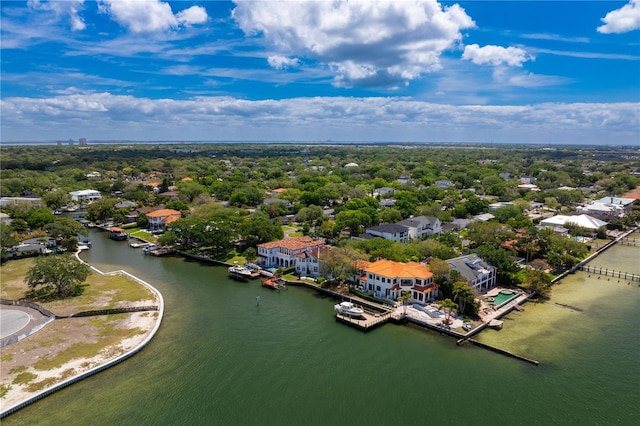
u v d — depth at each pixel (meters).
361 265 98.75
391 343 73.38
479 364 66.44
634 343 73.31
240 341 74.00
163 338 74.88
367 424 52.94
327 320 83.06
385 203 199.50
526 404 56.47
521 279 101.00
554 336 75.88
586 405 56.25
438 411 55.22
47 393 57.59
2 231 126.44
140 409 55.22
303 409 55.59
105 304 89.00
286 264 116.44
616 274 112.12
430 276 90.06
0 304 87.12
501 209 170.50
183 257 131.75
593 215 175.12
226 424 52.75
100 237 161.38
